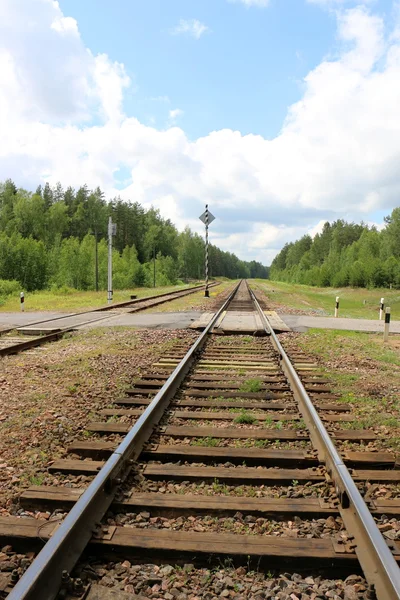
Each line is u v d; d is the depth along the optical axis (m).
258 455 4.98
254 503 3.92
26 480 4.45
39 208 92.25
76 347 12.49
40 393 7.65
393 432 5.92
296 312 24.61
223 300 33.91
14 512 3.86
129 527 3.53
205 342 13.34
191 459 5.00
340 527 3.62
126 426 5.91
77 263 57.03
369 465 4.91
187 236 152.00
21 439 5.59
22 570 3.07
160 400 6.50
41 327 16.33
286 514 3.79
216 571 3.18
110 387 8.03
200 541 3.34
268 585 3.04
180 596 2.93
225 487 4.35
